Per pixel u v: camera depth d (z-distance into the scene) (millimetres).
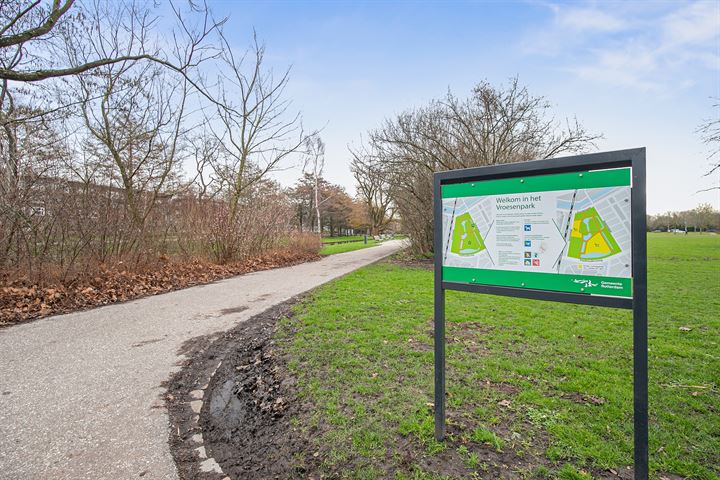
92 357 4176
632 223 1780
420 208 14773
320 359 3809
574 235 1975
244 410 3021
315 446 2410
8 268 6688
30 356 4195
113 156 9688
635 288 1768
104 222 8094
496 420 2586
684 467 2109
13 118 7172
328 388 3164
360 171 25703
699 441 2350
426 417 2654
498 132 13250
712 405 2785
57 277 6918
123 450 2445
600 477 2035
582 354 3844
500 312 5625
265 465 2281
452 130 14633
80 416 2887
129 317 5875
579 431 2439
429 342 4258
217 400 3215
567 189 1995
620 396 2912
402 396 2984
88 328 5285
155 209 10031
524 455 2230
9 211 6629
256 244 13328
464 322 5090
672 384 3127
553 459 2189
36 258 6980
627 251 1813
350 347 4117
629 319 5188
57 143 8055
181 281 8930
